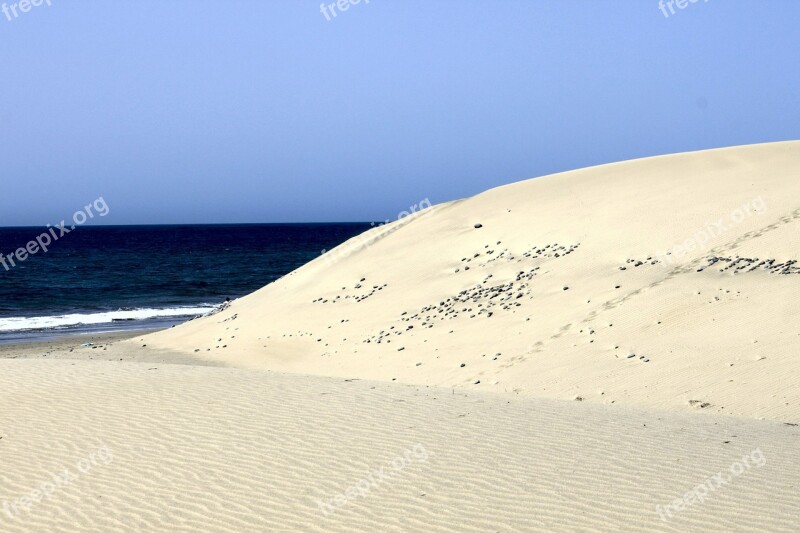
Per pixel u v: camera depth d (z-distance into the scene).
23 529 7.99
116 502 8.53
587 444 9.91
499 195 35.38
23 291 58.66
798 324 16.31
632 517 7.62
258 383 13.69
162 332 31.36
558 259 25.56
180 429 10.83
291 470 9.20
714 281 19.95
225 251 118.56
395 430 10.60
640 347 17.33
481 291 24.95
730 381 14.55
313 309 28.25
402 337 22.84
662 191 28.88
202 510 8.23
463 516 7.80
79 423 11.23
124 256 104.94
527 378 17.06
